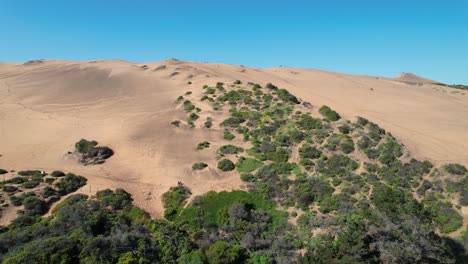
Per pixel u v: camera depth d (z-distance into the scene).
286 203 29.97
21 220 25.31
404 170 33.53
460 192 30.53
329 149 37.47
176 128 46.38
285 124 44.16
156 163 37.34
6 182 30.70
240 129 43.91
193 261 21.02
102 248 20.12
